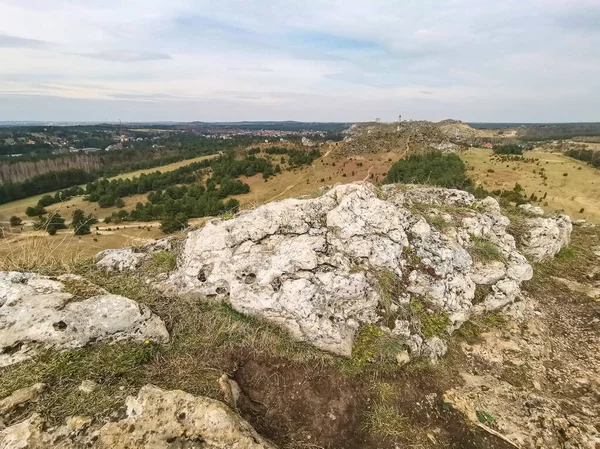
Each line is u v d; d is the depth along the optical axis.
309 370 4.21
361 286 4.81
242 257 5.02
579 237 10.27
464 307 5.49
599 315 6.40
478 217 7.24
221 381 3.76
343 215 5.49
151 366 3.84
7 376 3.40
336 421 3.75
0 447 2.71
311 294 4.58
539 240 8.21
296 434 3.58
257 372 4.13
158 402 3.13
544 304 6.71
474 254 6.30
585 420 4.02
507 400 4.20
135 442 2.84
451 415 3.97
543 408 4.10
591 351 5.45
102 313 3.98
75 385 3.39
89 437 2.85
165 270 5.36
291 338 4.56
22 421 2.93
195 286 4.98
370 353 4.46
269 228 5.32
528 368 4.88
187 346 4.23
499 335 5.48
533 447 3.65
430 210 6.98
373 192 6.48
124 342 4.03
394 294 5.08
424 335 4.85
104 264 5.42
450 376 4.54
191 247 5.25
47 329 3.75
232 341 4.39
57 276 4.56
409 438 3.66
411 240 5.73
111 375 3.60
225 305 4.91
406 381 4.29
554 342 5.59
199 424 3.00
